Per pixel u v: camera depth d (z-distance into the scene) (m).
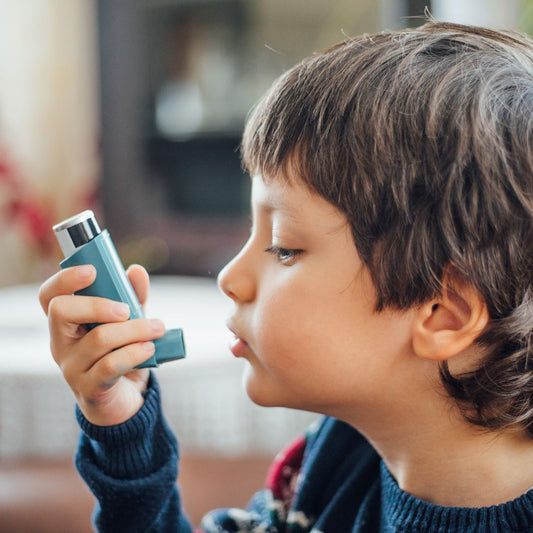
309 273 0.51
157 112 2.34
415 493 0.56
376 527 0.61
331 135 0.50
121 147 2.36
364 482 0.65
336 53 0.53
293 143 0.51
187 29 2.28
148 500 0.61
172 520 0.65
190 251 2.35
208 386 1.18
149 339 0.56
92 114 2.37
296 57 2.19
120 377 0.59
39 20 2.30
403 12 1.78
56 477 1.05
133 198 2.37
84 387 0.56
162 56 2.31
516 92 0.49
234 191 2.32
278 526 0.71
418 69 0.50
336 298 0.51
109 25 2.30
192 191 2.36
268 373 0.55
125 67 2.32
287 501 0.72
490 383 0.50
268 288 0.53
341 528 0.64
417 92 0.49
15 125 2.29
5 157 2.27
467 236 0.47
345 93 0.50
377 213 0.49
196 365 1.16
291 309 0.52
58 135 2.38
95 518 0.63
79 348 0.55
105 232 0.57
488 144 0.47
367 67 0.51
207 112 2.31
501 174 0.47
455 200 0.47
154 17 2.29
